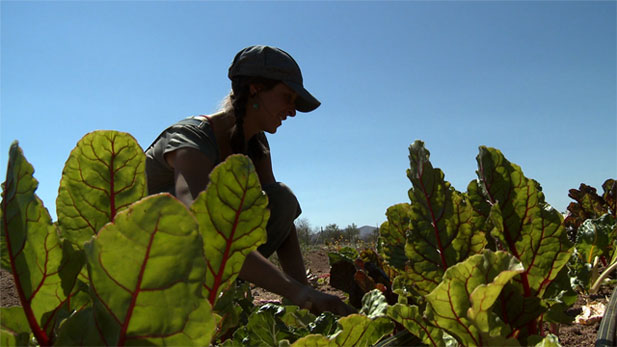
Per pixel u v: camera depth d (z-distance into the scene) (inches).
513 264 28.8
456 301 29.7
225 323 52.1
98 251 19.0
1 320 24.9
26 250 22.7
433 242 35.6
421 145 36.9
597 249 99.9
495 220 33.7
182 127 84.6
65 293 24.0
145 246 18.9
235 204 26.1
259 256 64.9
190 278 18.9
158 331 19.2
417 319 34.8
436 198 35.9
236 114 88.5
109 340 19.5
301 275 107.8
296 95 91.3
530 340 32.6
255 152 104.7
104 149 27.6
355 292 70.0
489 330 29.4
